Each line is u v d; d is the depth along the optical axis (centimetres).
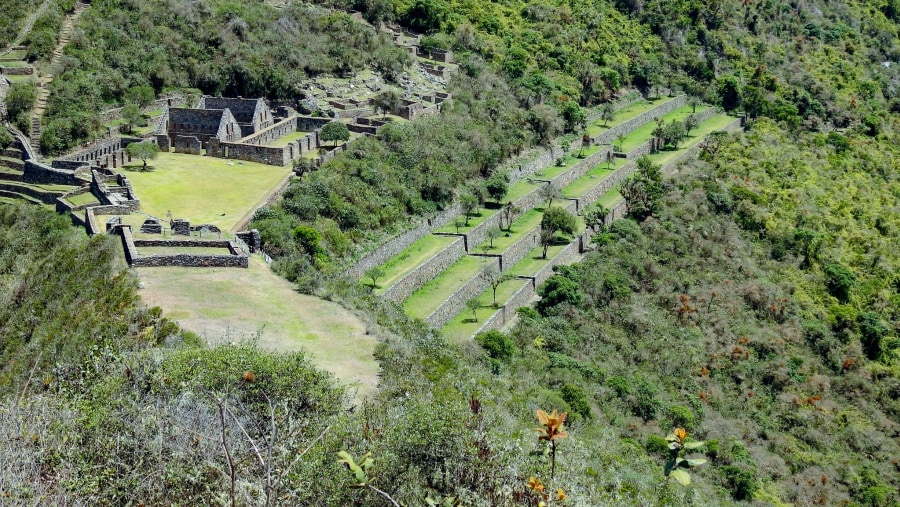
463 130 9294
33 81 8594
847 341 8381
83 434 2262
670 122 12731
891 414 7506
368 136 8494
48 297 4725
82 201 6519
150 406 2372
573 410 5228
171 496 2069
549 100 11375
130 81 9319
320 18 11462
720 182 10506
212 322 4334
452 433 2267
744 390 7131
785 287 8875
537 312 7250
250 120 8956
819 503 5941
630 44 14662
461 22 13350
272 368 2981
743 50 15600
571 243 8550
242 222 6156
